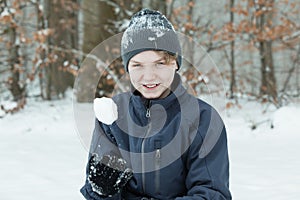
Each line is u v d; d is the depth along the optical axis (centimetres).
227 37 945
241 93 971
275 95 913
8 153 547
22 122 829
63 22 1198
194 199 157
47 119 845
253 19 948
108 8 969
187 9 980
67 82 1189
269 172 416
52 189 375
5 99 1034
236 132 686
